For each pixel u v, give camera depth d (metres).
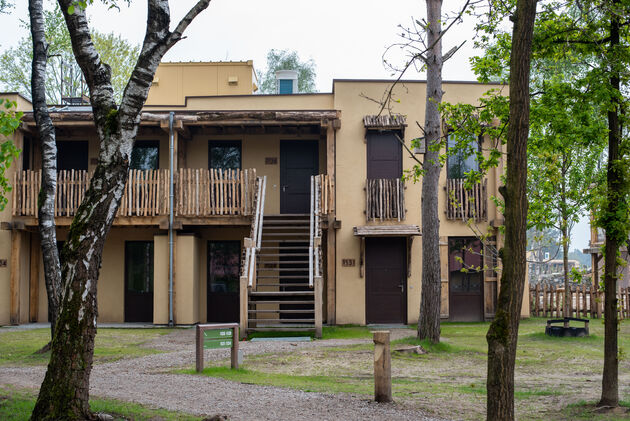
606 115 8.10
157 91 21.19
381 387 7.47
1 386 8.16
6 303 16.83
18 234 16.97
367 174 17.44
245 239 14.89
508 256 5.35
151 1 6.32
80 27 6.24
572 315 19.92
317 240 14.91
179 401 7.30
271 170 18.31
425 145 12.68
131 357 11.26
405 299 17.28
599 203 7.61
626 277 23.73
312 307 17.73
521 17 5.49
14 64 27.19
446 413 7.08
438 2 12.61
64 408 5.67
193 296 16.95
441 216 17.44
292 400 7.47
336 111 16.88
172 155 16.83
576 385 9.16
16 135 16.89
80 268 5.85
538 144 8.20
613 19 7.50
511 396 5.23
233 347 9.77
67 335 5.77
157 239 16.95
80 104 20.97
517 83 5.45
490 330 5.34
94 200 5.95
